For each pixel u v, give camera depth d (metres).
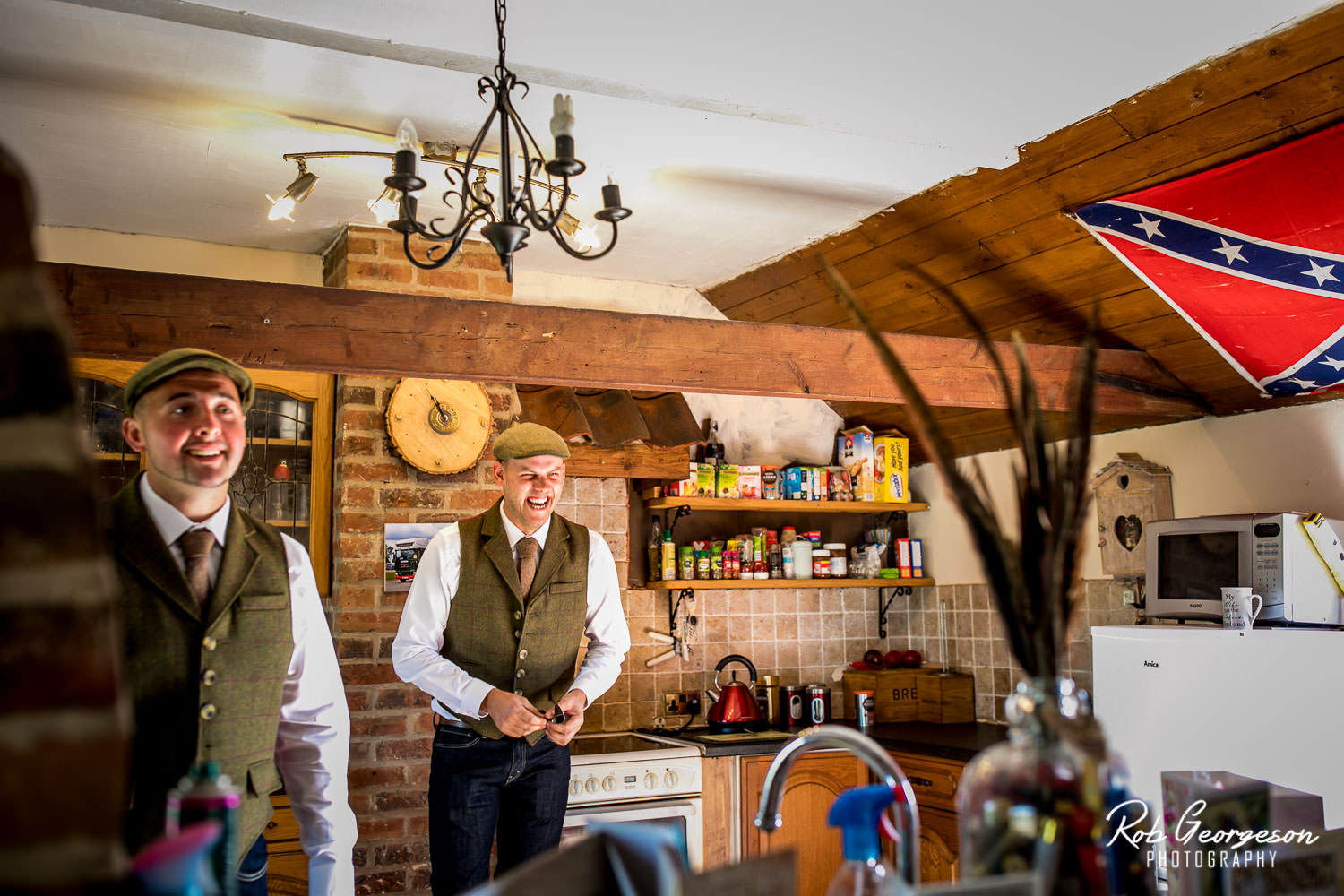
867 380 3.30
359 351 2.77
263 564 1.77
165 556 1.67
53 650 0.47
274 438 3.68
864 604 5.00
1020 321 3.74
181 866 0.62
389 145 2.96
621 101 2.69
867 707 4.57
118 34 2.37
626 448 4.20
